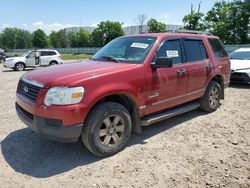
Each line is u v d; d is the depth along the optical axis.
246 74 9.88
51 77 3.96
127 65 4.50
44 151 4.43
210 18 44.06
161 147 4.57
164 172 3.76
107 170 3.83
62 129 3.69
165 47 5.07
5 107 7.14
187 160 4.10
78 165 3.98
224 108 7.03
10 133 5.20
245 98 8.22
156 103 4.82
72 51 79.62
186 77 5.42
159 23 51.94
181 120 6.00
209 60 6.20
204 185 3.45
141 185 3.46
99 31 87.25
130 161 4.07
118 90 4.12
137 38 5.27
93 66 4.47
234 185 3.44
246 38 42.91
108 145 4.16
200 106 6.46
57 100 3.69
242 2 43.09
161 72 4.83
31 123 4.01
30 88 4.11
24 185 3.50
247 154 4.30
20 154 4.34
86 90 3.81
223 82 6.87
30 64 20.98
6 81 12.89
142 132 5.25
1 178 3.66
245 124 5.74
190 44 5.77
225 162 4.03
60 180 3.60
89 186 3.45
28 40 128.88
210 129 5.44
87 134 3.93
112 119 4.19
